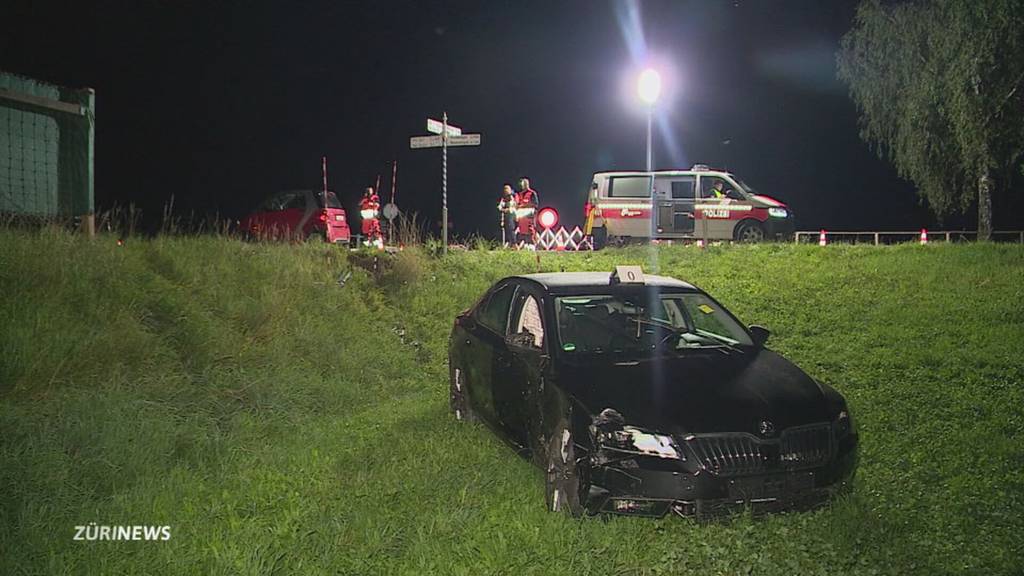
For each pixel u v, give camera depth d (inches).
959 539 221.8
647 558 208.5
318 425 335.6
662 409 231.1
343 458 286.0
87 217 468.8
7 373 299.9
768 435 227.6
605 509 225.0
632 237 897.5
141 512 231.0
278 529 220.7
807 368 426.9
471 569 202.5
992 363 417.1
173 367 361.7
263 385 361.7
